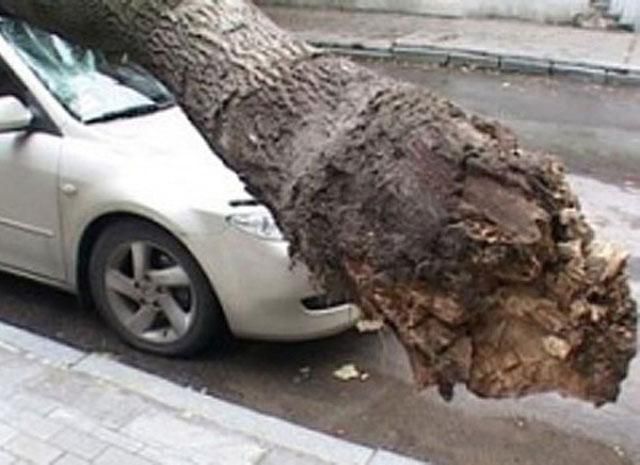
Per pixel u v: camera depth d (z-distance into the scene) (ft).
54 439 11.47
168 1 3.65
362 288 3.25
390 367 13.64
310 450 11.44
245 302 12.91
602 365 3.25
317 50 3.68
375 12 41.22
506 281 3.15
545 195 3.14
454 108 3.27
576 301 3.17
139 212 13.21
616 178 23.85
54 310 15.24
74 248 14.11
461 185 3.08
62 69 14.46
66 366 13.04
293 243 3.42
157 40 3.67
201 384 13.32
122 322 14.08
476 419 12.66
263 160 3.43
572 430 12.54
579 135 27.45
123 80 14.74
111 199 13.39
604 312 3.19
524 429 12.52
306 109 3.43
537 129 27.99
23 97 14.16
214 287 13.01
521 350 3.24
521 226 3.06
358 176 3.17
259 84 3.52
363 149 3.18
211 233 12.82
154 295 13.65
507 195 3.10
